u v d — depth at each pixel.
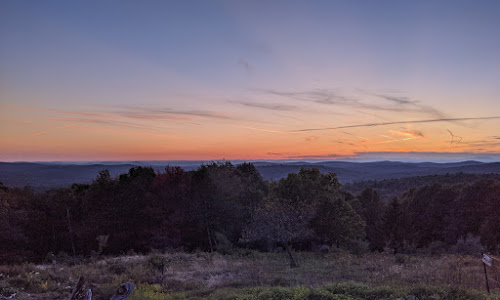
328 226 33.66
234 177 39.78
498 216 39.31
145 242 36.16
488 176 64.19
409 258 21.55
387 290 10.53
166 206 37.72
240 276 16.56
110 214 37.31
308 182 34.06
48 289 12.80
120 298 6.62
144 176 40.03
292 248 34.59
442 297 9.53
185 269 18.56
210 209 37.00
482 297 9.27
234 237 37.25
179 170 38.88
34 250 34.00
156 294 12.12
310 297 10.34
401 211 50.00
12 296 11.25
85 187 40.53
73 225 36.75
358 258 23.88
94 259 23.92
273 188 37.47
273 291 11.39
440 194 50.09
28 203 36.53
